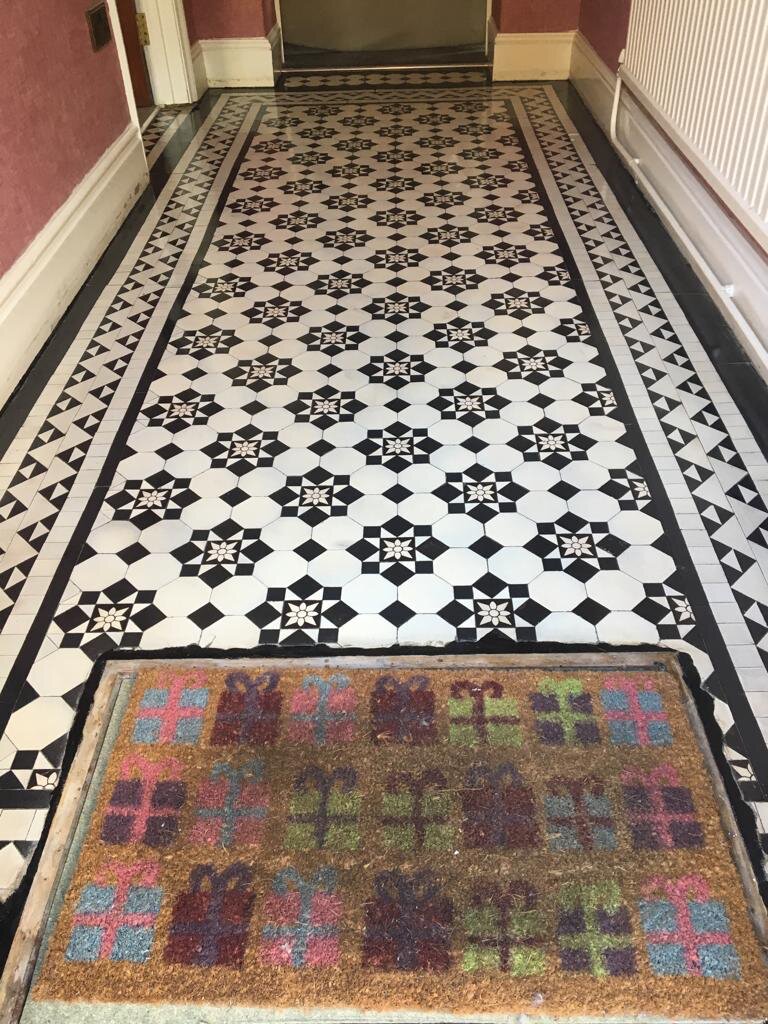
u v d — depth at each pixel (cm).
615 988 147
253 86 569
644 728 185
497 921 155
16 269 299
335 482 253
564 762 179
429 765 179
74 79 355
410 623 211
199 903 159
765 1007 145
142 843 168
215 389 291
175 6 504
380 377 294
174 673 199
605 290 336
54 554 231
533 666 199
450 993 147
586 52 514
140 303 339
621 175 427
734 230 298
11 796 178
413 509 243
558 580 220
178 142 486
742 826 169
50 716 193
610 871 162
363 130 494
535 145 466
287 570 226
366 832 168
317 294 341
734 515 236
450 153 460
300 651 204
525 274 349
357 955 152
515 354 303
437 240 376
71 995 149
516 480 251
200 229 392
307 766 180
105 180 382
